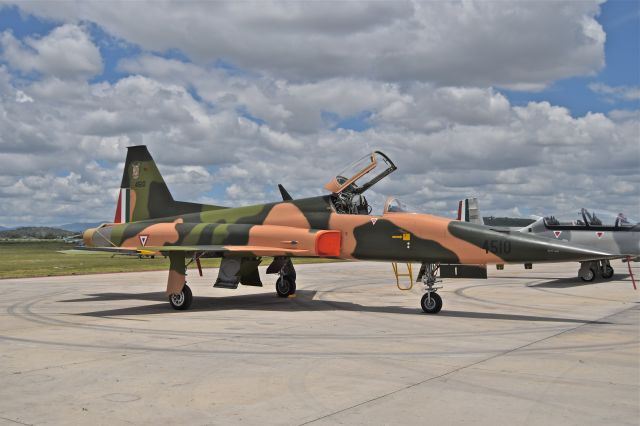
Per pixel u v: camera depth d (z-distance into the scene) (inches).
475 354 295.3
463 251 446.9
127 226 614.2
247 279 598.5
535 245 423.2
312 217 515.5
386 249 477.7
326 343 327.9
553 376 247.9
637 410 200.1
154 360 283.1
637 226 788.0
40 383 238.7
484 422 187.8
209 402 211.0
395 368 263.6
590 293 637.9
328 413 197.3
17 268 1156.5
